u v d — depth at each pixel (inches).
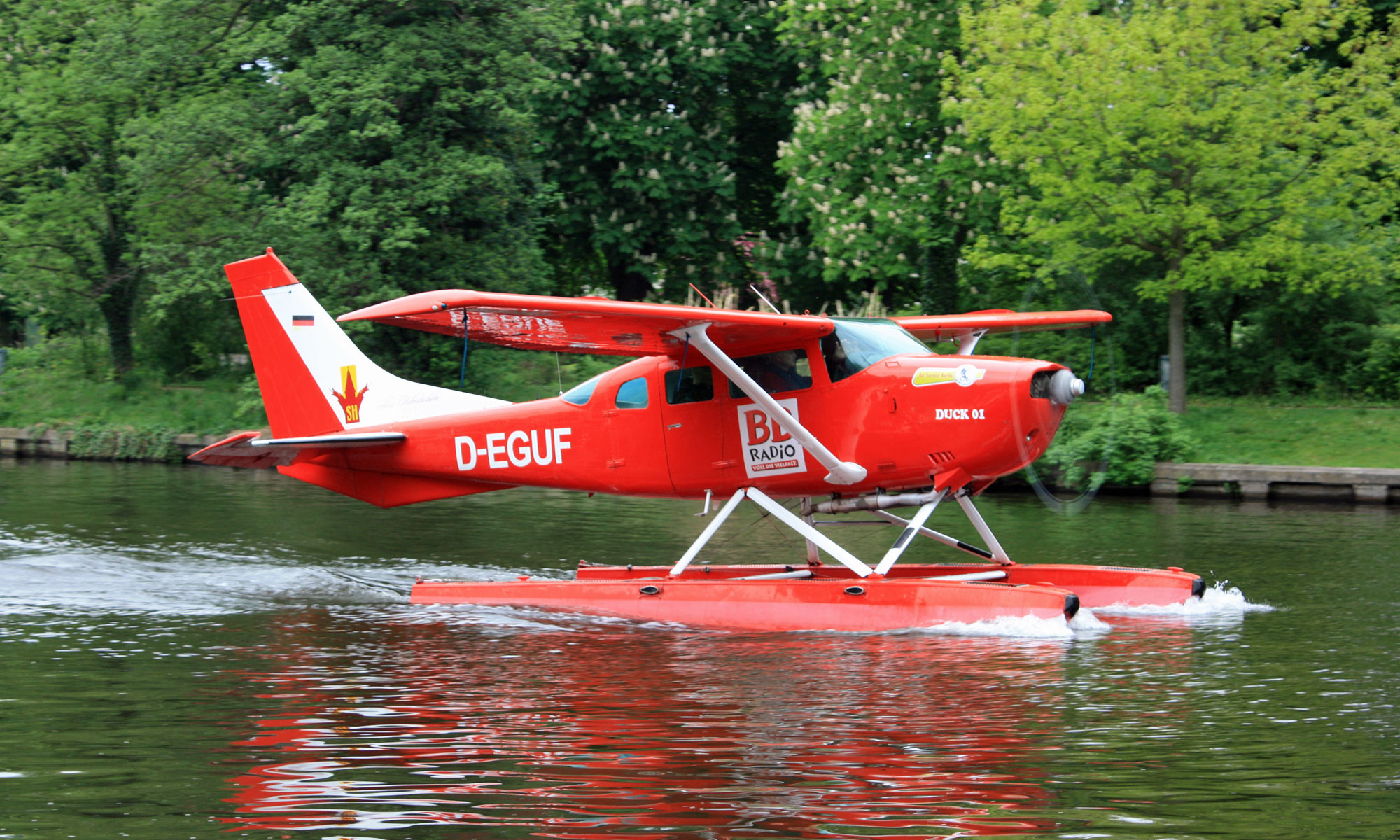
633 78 2011.6
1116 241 1553.9
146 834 352.5
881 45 1817.2
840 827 355.6
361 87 1713.8
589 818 364.5
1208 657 574.9
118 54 1987.0
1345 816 362.9
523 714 480.4
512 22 1824.6
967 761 416.2
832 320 719.1
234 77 2090.3
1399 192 1494.8
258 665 570.3
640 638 637.3
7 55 2143.2
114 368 2241.6
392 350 1909.4
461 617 695.7
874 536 1027.3
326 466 877.8
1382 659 568.7
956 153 1712.6
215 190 2034.9
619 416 775.7
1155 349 1857.8
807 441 694.5
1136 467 1389.0
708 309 669.9
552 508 1229.7
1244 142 1459.2
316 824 360.5
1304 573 820.0
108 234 2192.4
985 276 1876.2
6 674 548.7
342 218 1795.0
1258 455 1450.5
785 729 454.6
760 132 2305.6
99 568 836.0
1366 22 1492.4
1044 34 1521.9
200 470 1646.2
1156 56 1443.2
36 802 378.9
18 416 2022.6
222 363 2343.8
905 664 564.7
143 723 469.1
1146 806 371.6
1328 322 1764.3
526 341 747.4
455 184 1776.6
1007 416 663.8
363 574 833.5
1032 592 646.5
